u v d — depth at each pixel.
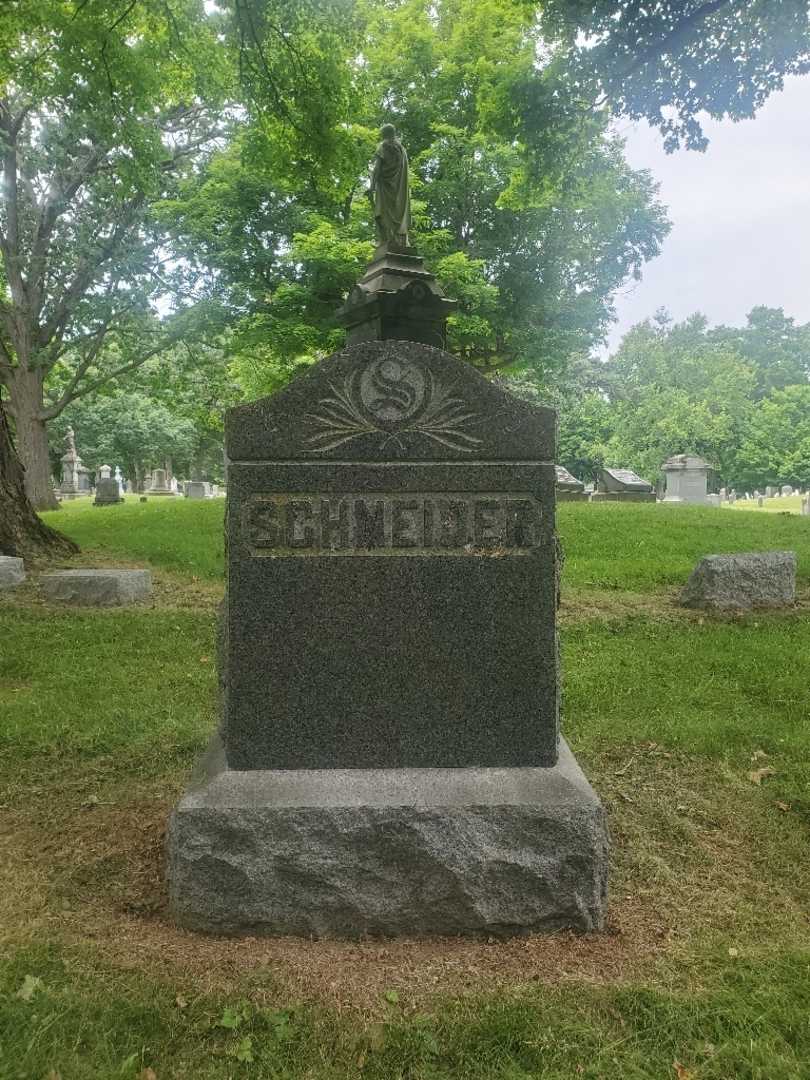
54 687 6.51
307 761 3.45
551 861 3.25
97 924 3.27
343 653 3.43
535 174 12.38
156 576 11.88
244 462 3.39
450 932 3.25
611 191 19.75
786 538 14.35
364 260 18.30
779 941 3.26
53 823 4.24
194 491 40.69
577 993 2.87
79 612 9.40
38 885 3.55
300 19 10.20
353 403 3.41
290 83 10.81
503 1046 2.63
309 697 3.44
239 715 3.42
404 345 3.42
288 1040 2.63
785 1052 2.62
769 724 5.77
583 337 22.14
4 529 12.32
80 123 15.09
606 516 16.72
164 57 11.10
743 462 54.91
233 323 20.78
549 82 10.99
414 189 20.09
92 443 50.69
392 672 3.45
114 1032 2.63
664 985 2.94
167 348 23.61
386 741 3.46
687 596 9.86
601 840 3.28
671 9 9.74
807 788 4.72
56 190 20.75
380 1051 2.60
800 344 76.69
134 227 21.19
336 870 3.22
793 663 7.29
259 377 25.70
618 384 56.12
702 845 4.09
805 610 9.73
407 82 20.61
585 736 5.60
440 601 3.45
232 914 3.21
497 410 3.44
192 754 5.21
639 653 7.70
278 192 20.02
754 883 3.73
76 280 22.00
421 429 3.43
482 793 3.31
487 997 2.84
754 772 5.00
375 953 3.12
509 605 3.46
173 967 2.98
